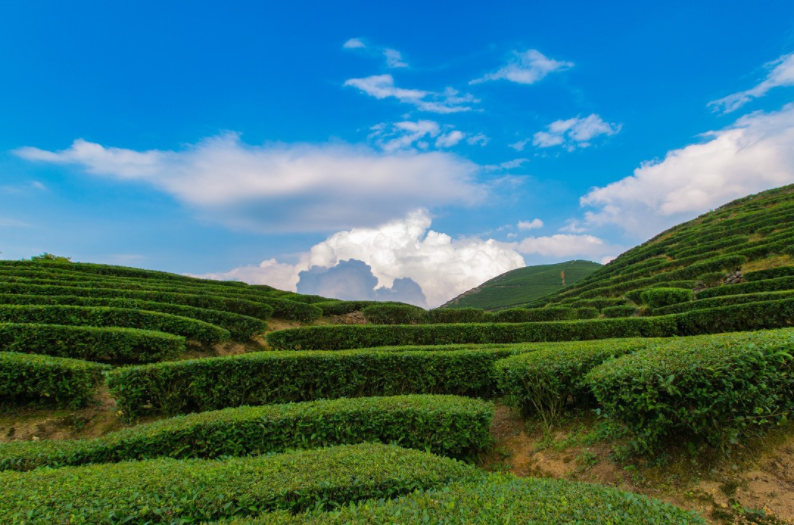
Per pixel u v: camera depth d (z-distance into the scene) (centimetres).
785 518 500
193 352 1742
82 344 1403
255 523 430
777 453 596
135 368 1082
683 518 405
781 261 3153
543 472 754
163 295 2086
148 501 484
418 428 779
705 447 631
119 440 736
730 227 5025
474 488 498
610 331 1912
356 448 653
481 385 1186
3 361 1075
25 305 1571
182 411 1118
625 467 670
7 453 693
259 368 1141
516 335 1917
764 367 596
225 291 2709
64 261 3322
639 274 4541
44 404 1117
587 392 884
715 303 2142
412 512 423
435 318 2578
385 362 1194
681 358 650
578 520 395
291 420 785
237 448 764
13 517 436
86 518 450
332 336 1869
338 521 417
